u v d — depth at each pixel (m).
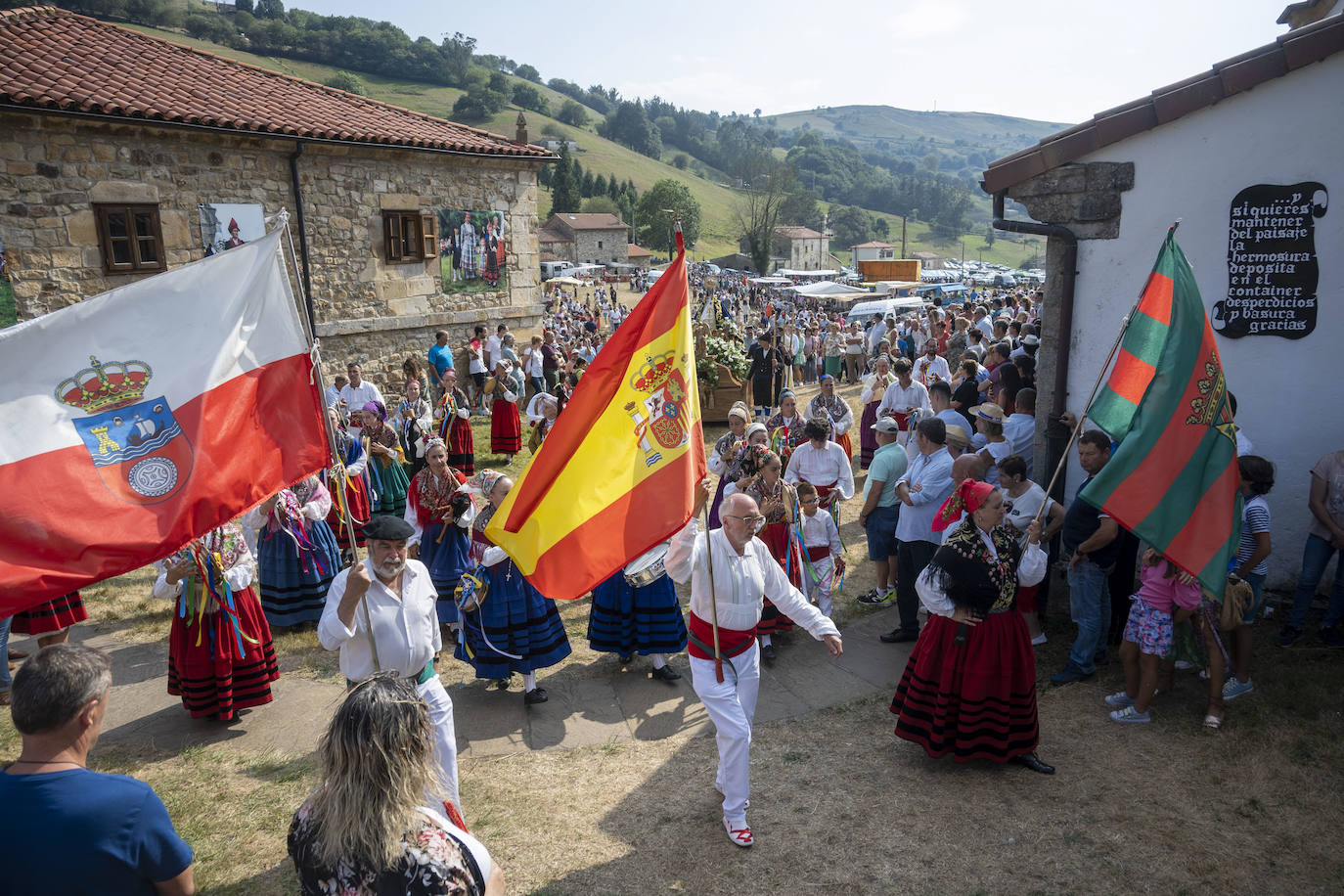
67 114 11.05
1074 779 4.70
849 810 4.52
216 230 13.11
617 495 4.11
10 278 10.93
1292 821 4.26
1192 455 4.63
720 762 4.63
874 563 7.76
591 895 3.93
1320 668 5.65
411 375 10.94
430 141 16.02
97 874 2.25
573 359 16.03
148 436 3.41
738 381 15.30
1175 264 4.85
